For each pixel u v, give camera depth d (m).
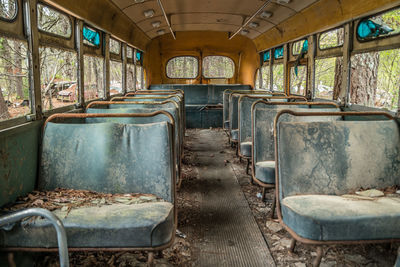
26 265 2.28
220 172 5.09
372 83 4.26
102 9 5.09
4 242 1.96
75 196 2.40
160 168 2.42
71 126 2.65
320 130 2.63
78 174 2.56
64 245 1.50
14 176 2.43
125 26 6.83
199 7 6.70
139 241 1.93
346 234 2.00
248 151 4.51
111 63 6.61
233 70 11.47
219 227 3.12
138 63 9.00
